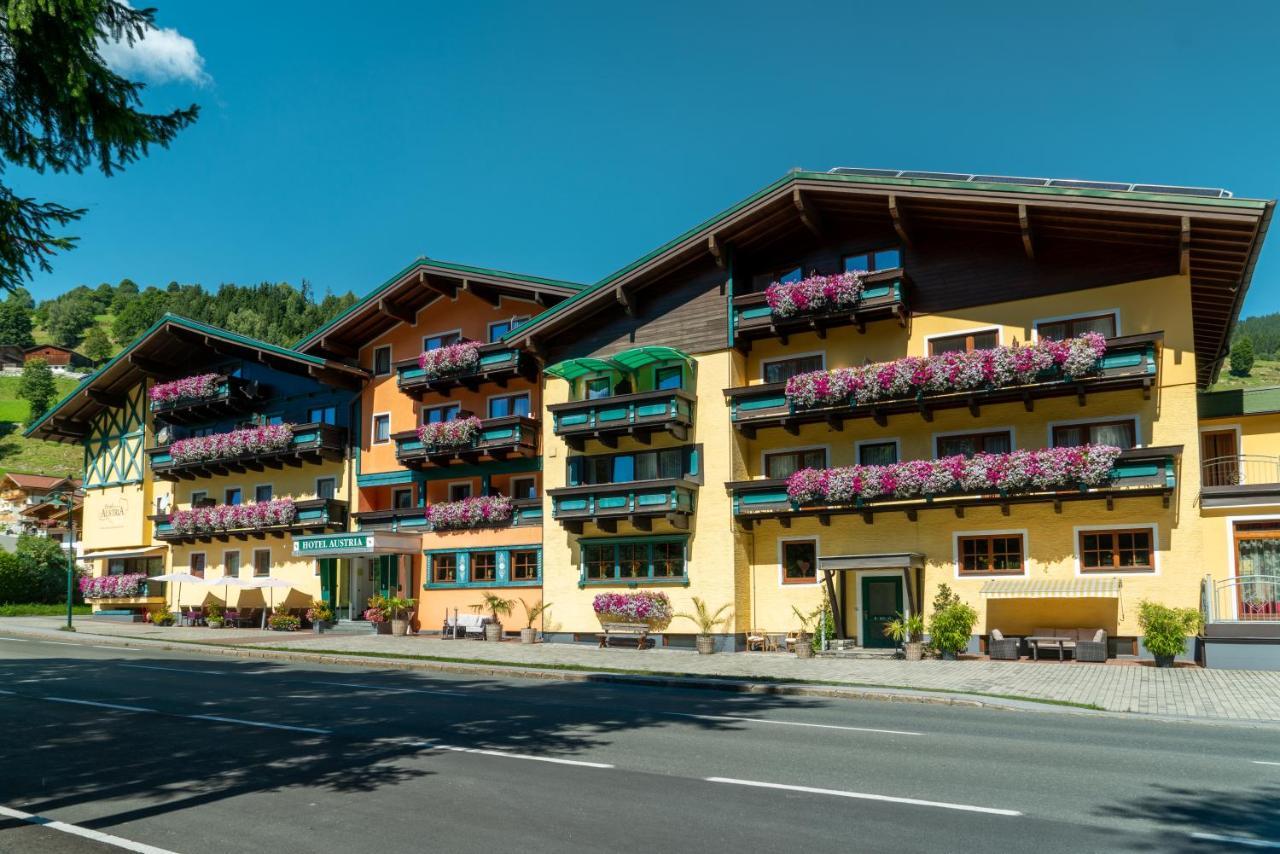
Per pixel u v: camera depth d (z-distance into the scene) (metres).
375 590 36.38
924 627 24.11
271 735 12.81
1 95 9.55
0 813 8.77
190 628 38.66
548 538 30.23
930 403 24.19
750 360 27.83
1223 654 20.34
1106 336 23.09
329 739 12.42
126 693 17.98
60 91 9.17
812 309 25.58
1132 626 22.45
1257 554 21.47
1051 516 23.56
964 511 24.55
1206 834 7.56
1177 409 22.38
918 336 25.28
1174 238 22.06
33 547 53.88
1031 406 23.52
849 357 26.25
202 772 10.46
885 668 21.48
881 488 24.28
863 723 13.72
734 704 16.17
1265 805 8.50
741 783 9.49
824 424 26.86
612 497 27.80
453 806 8.67
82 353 162.25
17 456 107.00
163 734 13.09
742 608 26.86
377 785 9.61
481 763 10.66
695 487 27.39
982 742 11.94
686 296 28.30
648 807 8.53
